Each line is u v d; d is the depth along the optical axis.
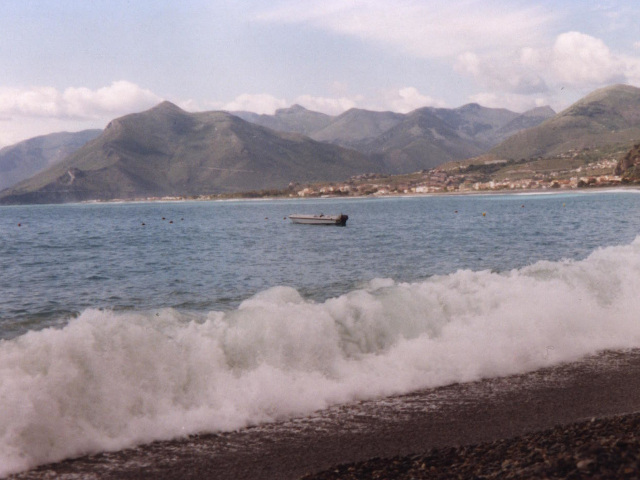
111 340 12.02
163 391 11.68
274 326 13.62
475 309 16.52
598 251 25.64
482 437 10.14
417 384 13.08
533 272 20.73
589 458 7.70
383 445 9.95
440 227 87.31
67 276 37.84
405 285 18.16
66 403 10.69
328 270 36.91
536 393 12.53
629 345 16.05
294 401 11.88
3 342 11.46
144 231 104.75
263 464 9.38
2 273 40.16
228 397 11.79
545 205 177.12
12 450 9.64
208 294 28.38
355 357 14.02
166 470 9.28
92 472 9.27
